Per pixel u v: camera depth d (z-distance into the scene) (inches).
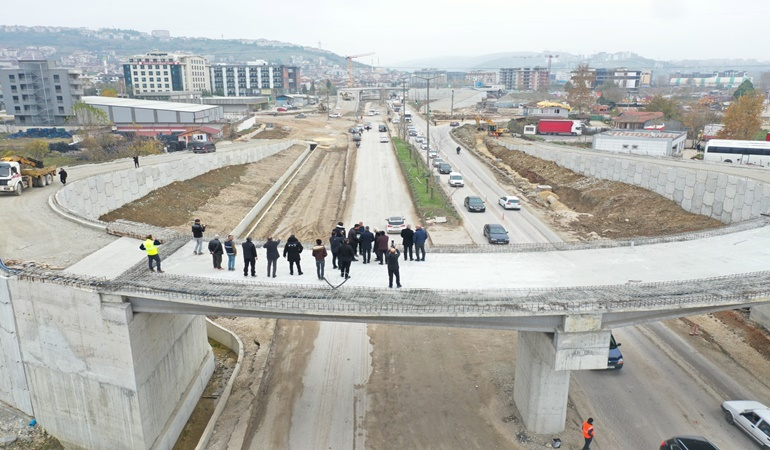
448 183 2942.9
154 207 1979.6
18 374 1034.7
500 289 919.7
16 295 970.1
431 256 1134.4
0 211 1476.4
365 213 2390.5
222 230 1982.0
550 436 984.9
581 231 2044.8
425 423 1034.7
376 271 1037.2
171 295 869.8
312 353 1285.7
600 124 5369.1
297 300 871.1
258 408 1088.8
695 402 1079.6
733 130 3804.1
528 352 998.4
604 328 880.3
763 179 1795.0
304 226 2186.3
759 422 953.5
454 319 905.5
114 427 962.1
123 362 909.8
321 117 6648.6
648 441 972.6
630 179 2281.0
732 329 1349.7
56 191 1723.7
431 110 7647.6
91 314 906.7
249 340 1347.2
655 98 6023.6
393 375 1191.6
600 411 1050.7
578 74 6796.3
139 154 3161.9
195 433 1064.8
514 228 2108.8
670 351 1261.1
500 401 1095.0
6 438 1011.3
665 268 1041.5
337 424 1035.3
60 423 1018.7
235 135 4436.5
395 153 3944.4
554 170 2915.8
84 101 4845.0
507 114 6963.6
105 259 1087.6
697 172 1863.9
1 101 6929.1
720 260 1087.6
